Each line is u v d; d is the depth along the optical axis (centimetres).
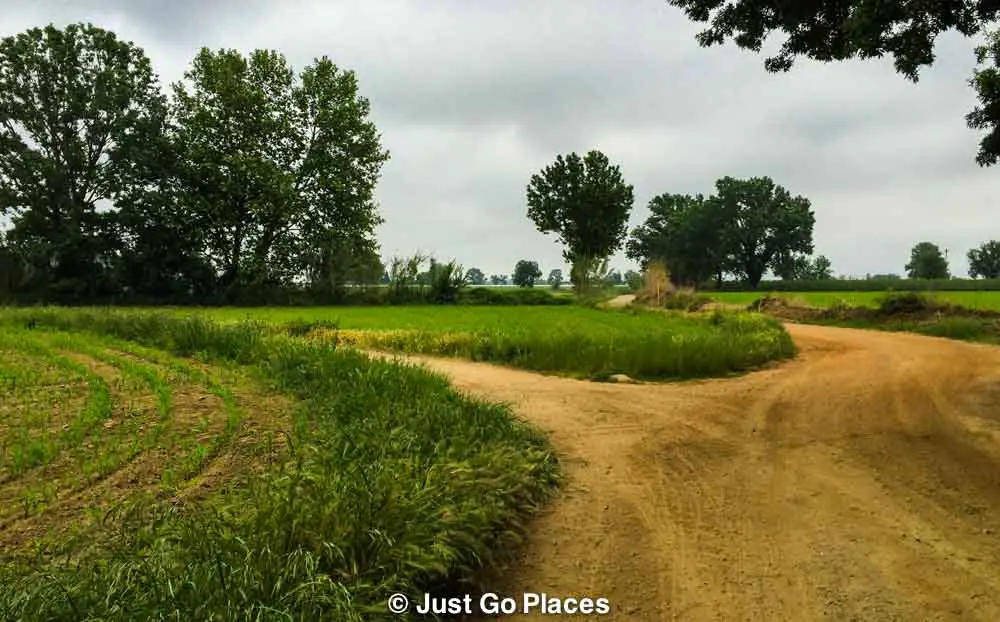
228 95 4931
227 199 4997
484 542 488
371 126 5403
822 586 455
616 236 7169
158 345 1514
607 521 575
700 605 433
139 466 609
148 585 345
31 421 755
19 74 4688
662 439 846
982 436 848
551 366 1472
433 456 599
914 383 1260
